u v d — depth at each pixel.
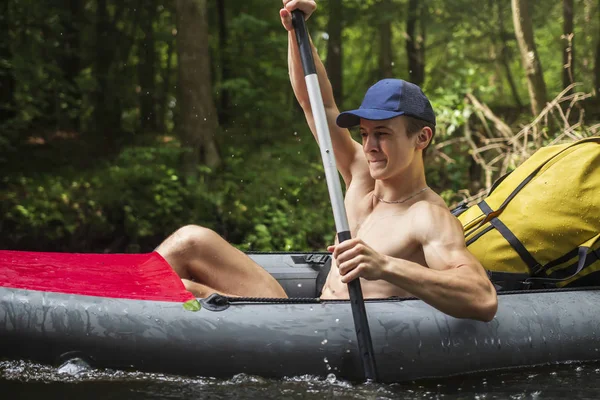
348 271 2.28
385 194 2.66
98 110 10.52
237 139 8.46
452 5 10.09
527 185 2.99
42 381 2.29
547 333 2.65
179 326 2.38
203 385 2.30
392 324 2.46
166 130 11.27
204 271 2.80
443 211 2.52
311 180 7.58
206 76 7.62
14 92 8.67
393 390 2.31
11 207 6.78
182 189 6.91
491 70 10.73
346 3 10.63
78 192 7.05
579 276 2.94
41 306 2.40
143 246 6.71
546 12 10.23
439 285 2.28
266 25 9.27
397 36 12.89
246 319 2.41
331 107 2.97
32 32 8.80
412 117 2.51
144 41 11.16
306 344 2.39
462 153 7.43
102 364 2.36
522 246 2.91
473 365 2.51
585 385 2.42
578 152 2.95
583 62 10.37
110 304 2.42
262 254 3.46
